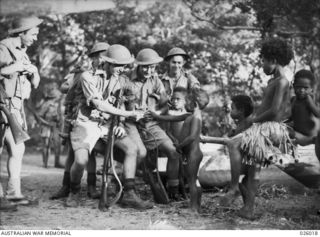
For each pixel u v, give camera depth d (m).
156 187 5.58
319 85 9.18
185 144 5.02
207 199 5.82
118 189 5.94
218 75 10.71
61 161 11.29
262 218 4.86
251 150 4.66
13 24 5.47
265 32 8.58
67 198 5.76
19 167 5.59
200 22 10.85
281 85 4.62
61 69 14.11
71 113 5.91
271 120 4.73
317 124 5.93
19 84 5.44
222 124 8.10
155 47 10.13
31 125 13.91
